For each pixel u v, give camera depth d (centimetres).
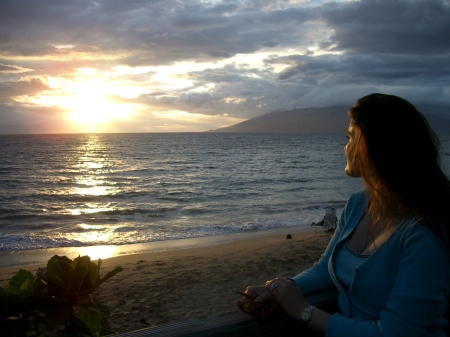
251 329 140
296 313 145
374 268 143
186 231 1505
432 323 130
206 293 732
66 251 1217
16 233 1471
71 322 145
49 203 2227
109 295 720
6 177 3594
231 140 16988
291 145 12206
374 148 142
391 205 146
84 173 4012
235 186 3036
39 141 14275
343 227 172
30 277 156
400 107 143
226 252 1112
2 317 139
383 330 130
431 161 141
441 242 131
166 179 3522
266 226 1589
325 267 177
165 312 643
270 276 834
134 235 1441
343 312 153
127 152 8050
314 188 2898
